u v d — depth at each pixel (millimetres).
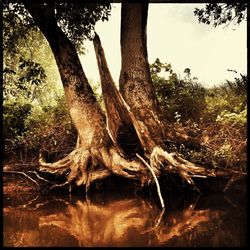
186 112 10766
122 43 8859
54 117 12211
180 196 7383
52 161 9438
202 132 9117
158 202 7047
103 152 7910
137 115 8320
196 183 7559
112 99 8141
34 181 8383
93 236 5195
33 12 8164
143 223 5715
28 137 10719
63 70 8344
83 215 6344
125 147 8430
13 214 6488
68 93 8367
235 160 7660
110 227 5602
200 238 4758
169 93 11195
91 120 8203
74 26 10125
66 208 6867
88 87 8500
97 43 8039
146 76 8703
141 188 7742
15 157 10539
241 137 8234
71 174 7938
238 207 6062
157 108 8648
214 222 5371
